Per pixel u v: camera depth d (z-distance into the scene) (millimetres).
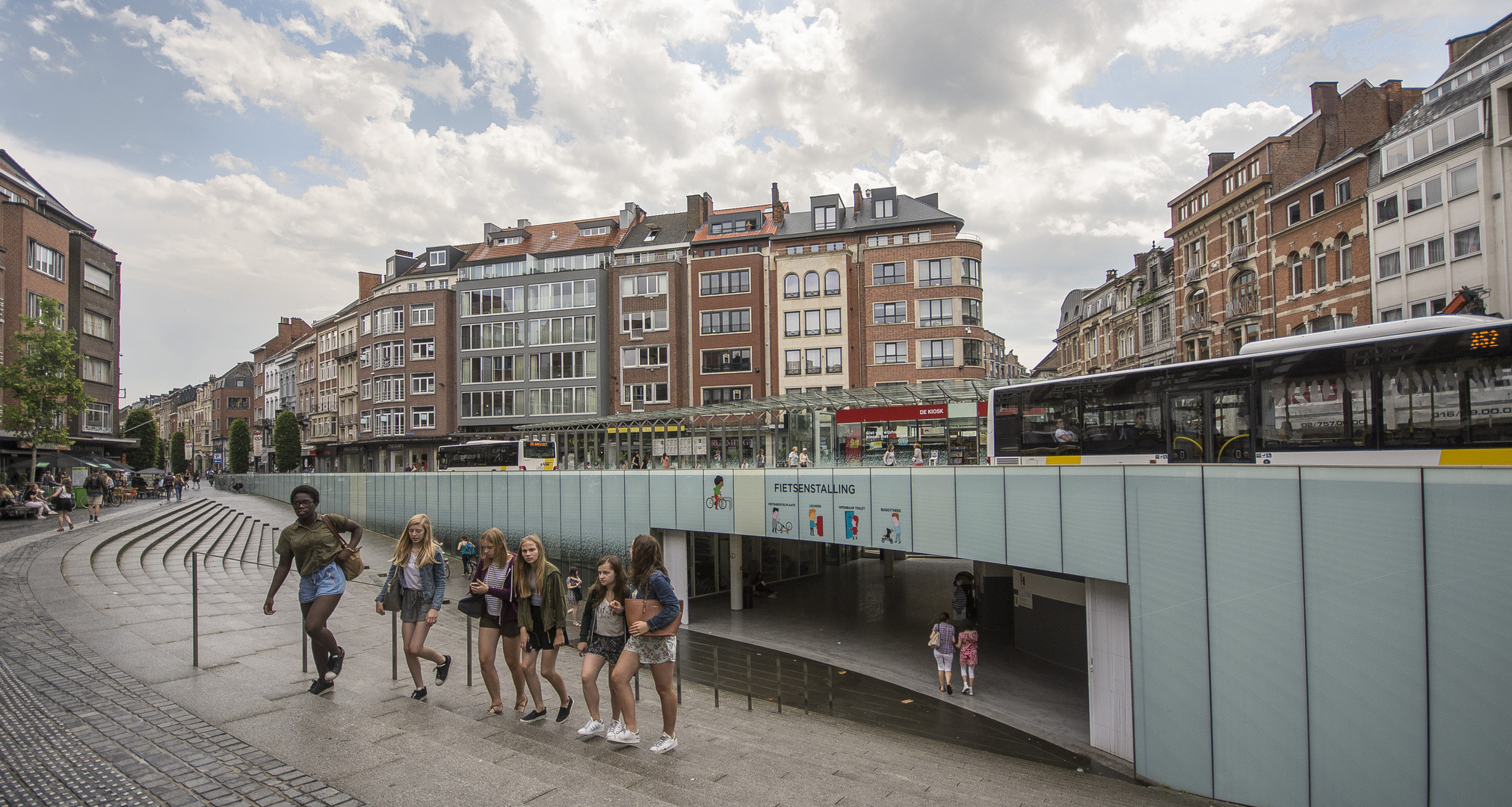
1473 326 11648
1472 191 22672
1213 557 10695
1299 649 9664
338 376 70812
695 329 52594
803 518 21594
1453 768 8234
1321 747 9414
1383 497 8867
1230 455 14461
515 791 5426
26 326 30391
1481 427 11344
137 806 4637
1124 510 12266
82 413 41562
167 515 30016
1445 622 8320
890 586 31516
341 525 7699
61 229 38406
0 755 5352
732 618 25594
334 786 5309
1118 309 49969
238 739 6082
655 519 26750
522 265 59562
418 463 55344
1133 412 16234
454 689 8539
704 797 5883
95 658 8188
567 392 55094
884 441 25547
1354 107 30234
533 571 7250
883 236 51750
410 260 67438
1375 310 26156
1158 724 11438
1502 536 7914
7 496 26469
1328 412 13125
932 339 46125
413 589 7578
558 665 15211
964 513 16578
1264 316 31906
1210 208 35469
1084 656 18188
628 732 6836
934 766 10602
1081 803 9039
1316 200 29359
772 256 52625
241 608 12055
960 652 16969
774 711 14258
